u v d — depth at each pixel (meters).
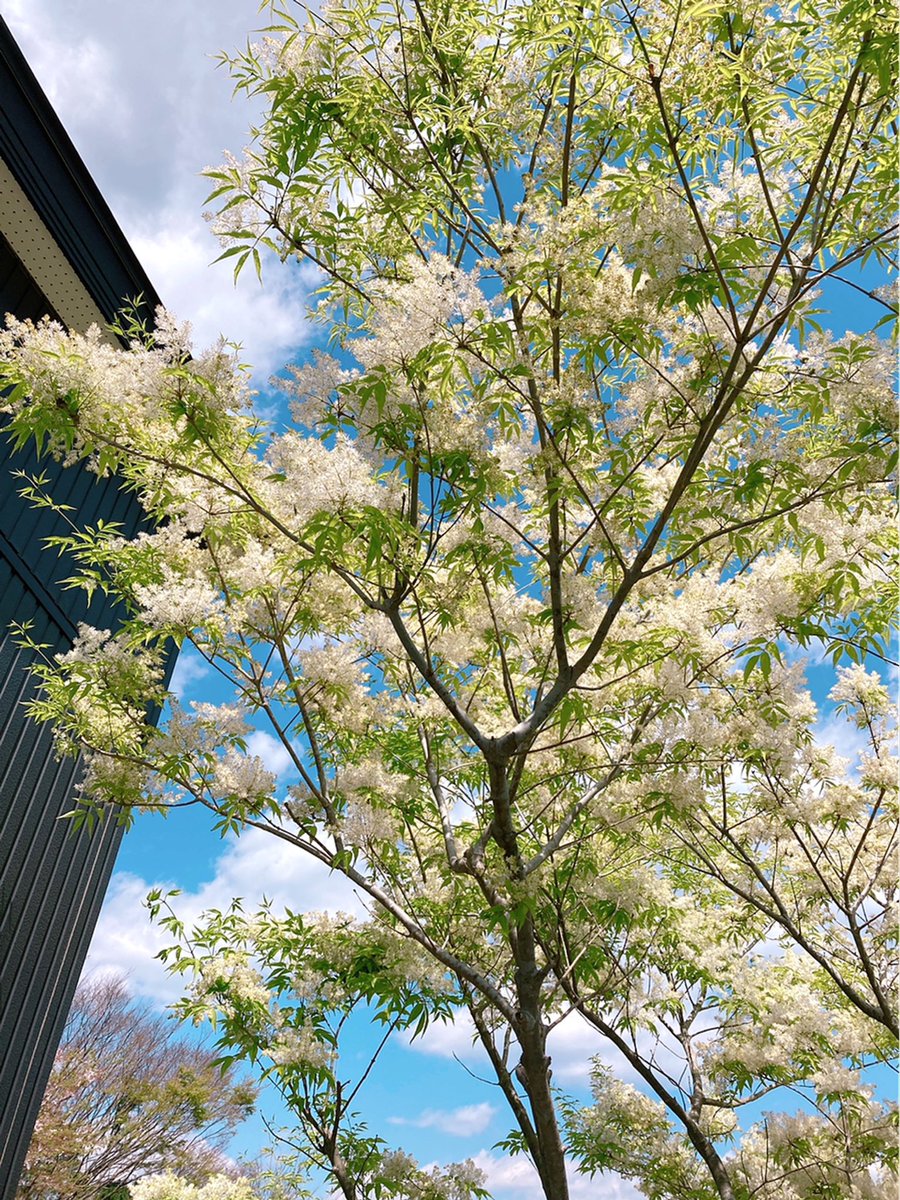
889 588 3.45
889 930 4.35
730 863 5.34
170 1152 13.48
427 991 4.50
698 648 3.68
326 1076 4.85
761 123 3.06
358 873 3.67
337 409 3.24
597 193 2.93
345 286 3.59
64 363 2.80
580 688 3.52
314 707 4.18
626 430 3.29
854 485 3.01
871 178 2.96
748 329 2.79
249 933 5.00
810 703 4.11
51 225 5.68
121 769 3.52
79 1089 13.33
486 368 3.08
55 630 5.55
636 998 5.39
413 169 3.54
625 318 2.95
